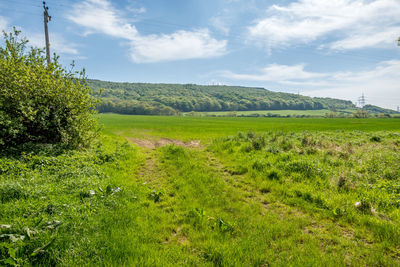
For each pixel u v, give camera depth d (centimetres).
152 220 490
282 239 436
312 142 1505
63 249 351
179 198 640
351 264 370
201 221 490
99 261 335
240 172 934
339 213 550
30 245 340
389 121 7050
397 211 550
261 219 520
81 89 1217
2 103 960
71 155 959
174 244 410
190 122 5825
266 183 776
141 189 680
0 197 493
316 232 472
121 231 421
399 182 744
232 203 610
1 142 866
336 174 824
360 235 459
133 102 14850
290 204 627
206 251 387
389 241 430
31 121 1038
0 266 298
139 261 346
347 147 1312
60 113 1112
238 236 445
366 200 586
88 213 471
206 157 1234
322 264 364
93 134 1280
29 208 453
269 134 2238
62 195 548
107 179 733
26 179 622
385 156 1127
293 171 888
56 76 1155
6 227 370
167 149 1372
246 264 355
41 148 948
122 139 1995
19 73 1024
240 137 1922
